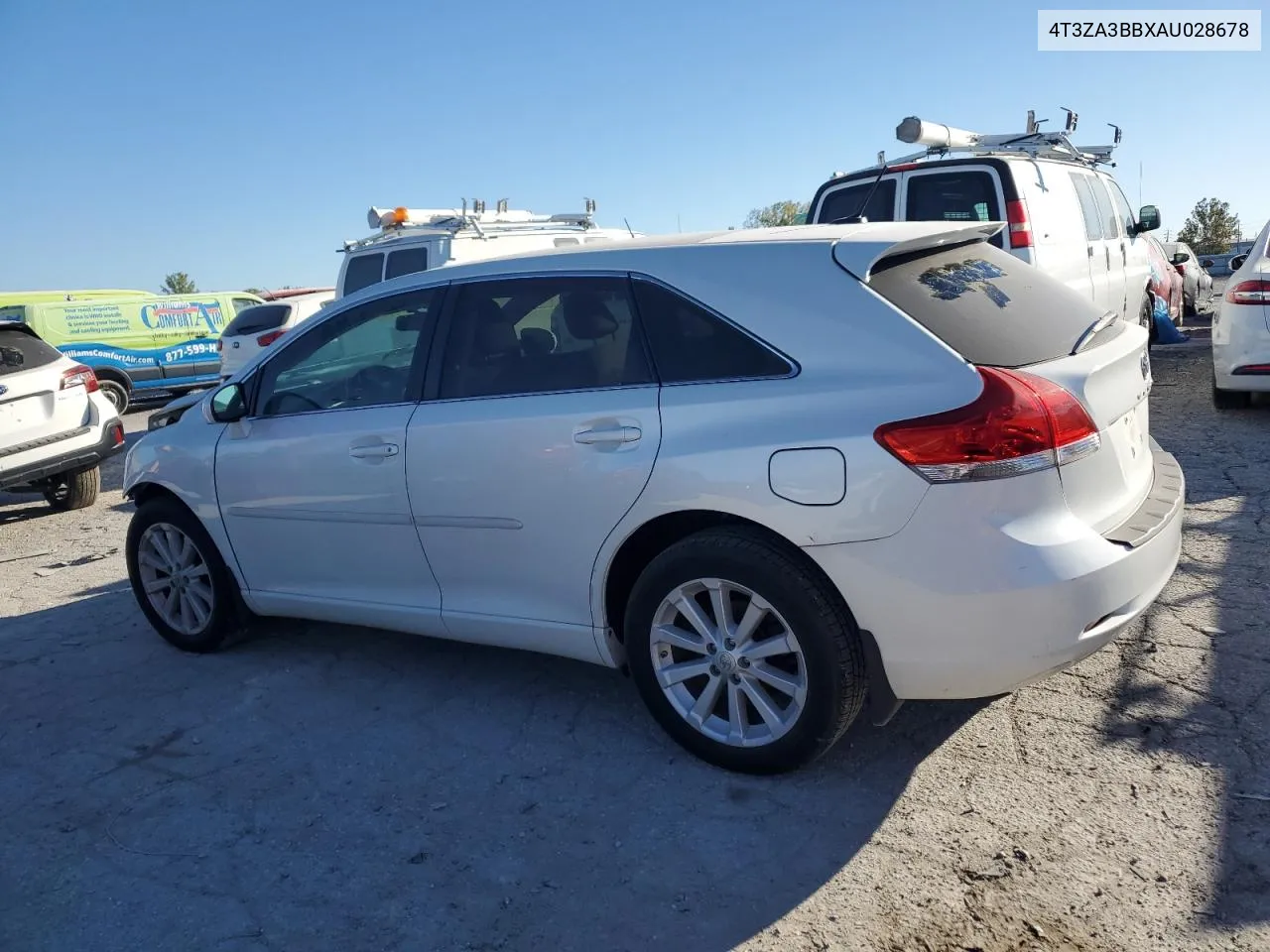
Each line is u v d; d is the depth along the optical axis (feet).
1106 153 37.11
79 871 10.26
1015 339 10.40
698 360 10.91
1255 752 10.60
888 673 10.02
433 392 12.84
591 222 42.22
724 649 10.78
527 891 9.43
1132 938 8.20
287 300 48.14
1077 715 11.71
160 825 11.00
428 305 13.17
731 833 10.05
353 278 37.91
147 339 59.06
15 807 11.63
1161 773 10.41
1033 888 8.90
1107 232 32.07
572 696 13.42
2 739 13.47
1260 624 13.58
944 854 9.46
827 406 10.00
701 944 8.56
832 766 11.11
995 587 9.39
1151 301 39.70
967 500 9.40
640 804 10.70
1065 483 9.70
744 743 10.87
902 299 10.30
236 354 48.42
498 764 11.81
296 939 8.98
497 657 14.94
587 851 9.97
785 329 10.50
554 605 12.03
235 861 10.24
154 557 16.37
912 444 9.49
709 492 10.44
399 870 9.89
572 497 11.44
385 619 13.73
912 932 8.48
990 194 25.52
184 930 9.21
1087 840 9.46
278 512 14.34
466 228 36.32
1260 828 9.36
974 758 11.03
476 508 12.23
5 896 9.91
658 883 9.40
